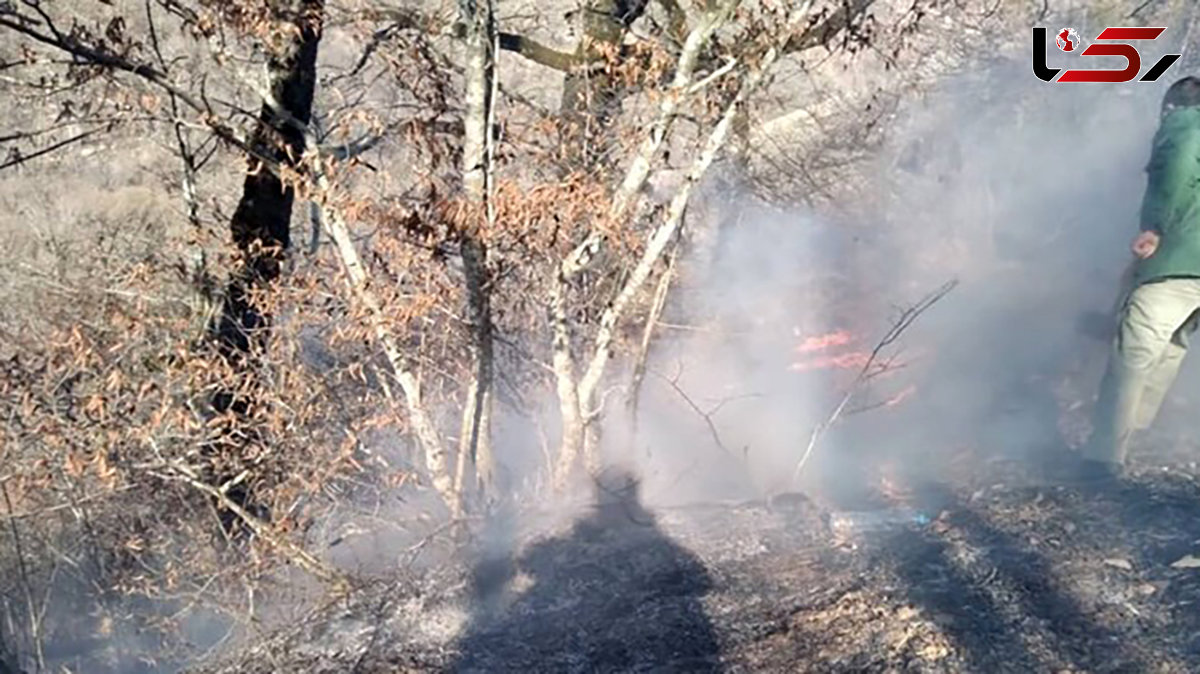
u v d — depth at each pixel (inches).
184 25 275.9
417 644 195.3
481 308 253.3
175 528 273.7
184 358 267.3
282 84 288.0
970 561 192.5
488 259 250.8
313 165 258.5
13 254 359.6
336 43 308.7
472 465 258.5
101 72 278.8
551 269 252.7
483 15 251.1
